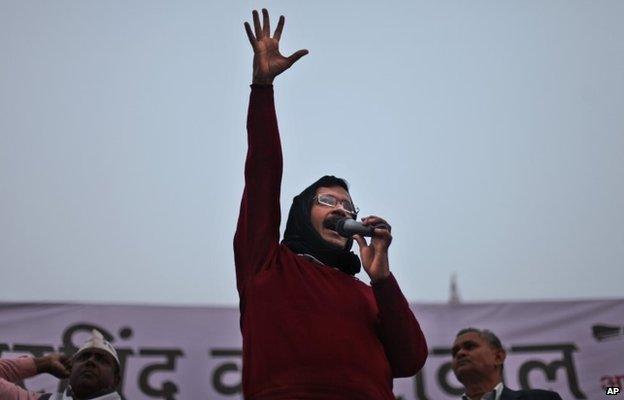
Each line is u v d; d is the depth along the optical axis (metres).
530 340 6.38
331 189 2.81
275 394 2.19
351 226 2.58
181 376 6.21
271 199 2.57
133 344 6.27
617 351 6.30
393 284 2.47
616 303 6.45
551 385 6.22
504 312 6.47
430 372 6.26
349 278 2.60
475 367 4.59
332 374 2.21
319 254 2.64
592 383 6.21
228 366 6.28
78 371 4.25
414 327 2.50
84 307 6.35
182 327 6.36
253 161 2.60
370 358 2.30
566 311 6.46
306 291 2.41
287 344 2.27
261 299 2.39
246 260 2.52
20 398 4.30
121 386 6.12
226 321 6.42
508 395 4.39
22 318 6.26
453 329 6.42
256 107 2.66
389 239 2.55
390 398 2.31
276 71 2.70
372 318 2.47
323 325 2.31
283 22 2.80
